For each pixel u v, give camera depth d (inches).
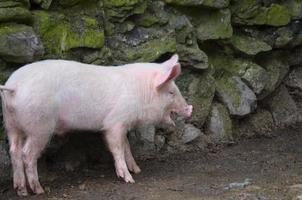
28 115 201.9
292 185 220.1
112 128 223.8
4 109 207.0
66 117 214.7
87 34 244.4
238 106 293.9
